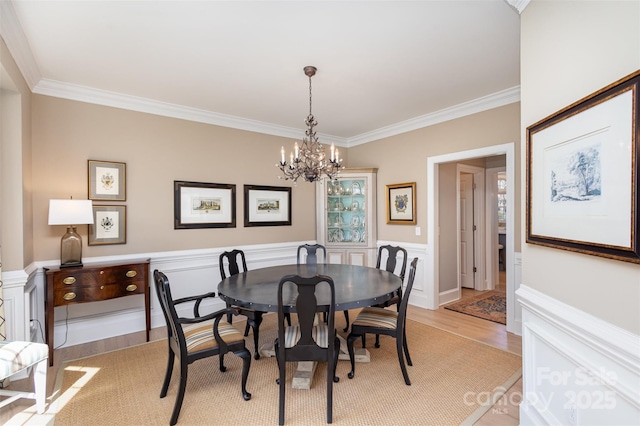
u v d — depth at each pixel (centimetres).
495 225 530
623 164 106
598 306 120
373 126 451
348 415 196
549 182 147
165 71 274
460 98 342
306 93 326
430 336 322
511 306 329
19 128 246
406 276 433
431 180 403
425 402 209
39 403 196
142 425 188
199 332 218
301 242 475
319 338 208
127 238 332
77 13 193
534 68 164
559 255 144
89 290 281
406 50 240
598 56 121
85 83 298
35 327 279
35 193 285
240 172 416
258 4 186
